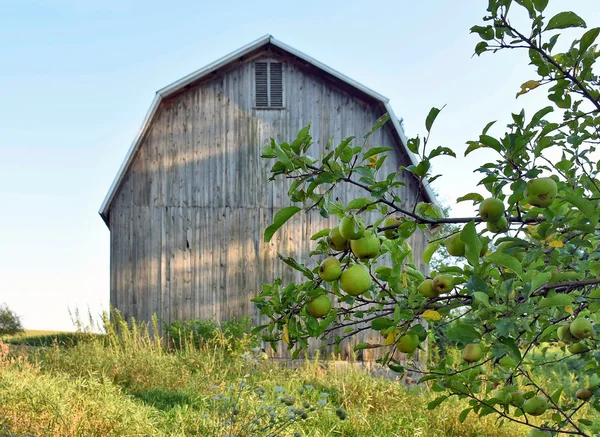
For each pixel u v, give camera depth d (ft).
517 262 5.04
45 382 15.14
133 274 34.22
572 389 15.92
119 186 34.60
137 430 12.72
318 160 5.65
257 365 23.67
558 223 5.89
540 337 7.14
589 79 7.10
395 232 6.10
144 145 35.06
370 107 36.58
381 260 28.37
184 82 34.30
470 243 5.31
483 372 7.46
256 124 36.11
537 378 15.07
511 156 5.60
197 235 34.96
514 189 5.49
